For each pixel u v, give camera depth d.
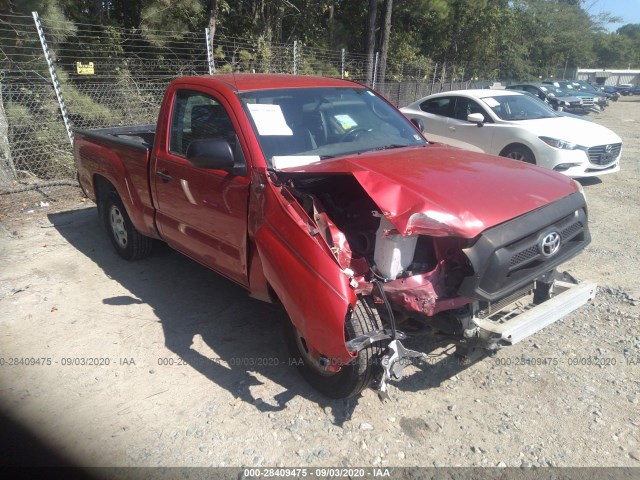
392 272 2.96
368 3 22.09
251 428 3.19
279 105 4.02
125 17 13.45
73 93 9.15
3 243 6.26
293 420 3.24
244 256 3.66
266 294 3.57
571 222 3.37
